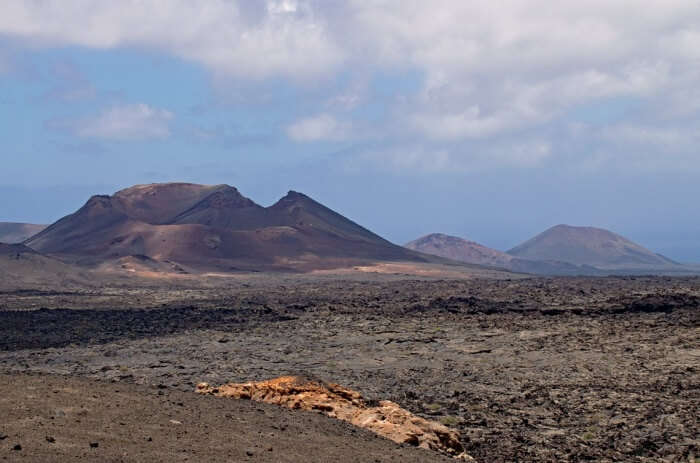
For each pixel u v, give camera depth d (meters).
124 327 88.62
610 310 92.94
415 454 26.12
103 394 26.89
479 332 79.44
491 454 33.75
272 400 33.91
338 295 138.12
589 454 34.19
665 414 41.91
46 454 18.97
